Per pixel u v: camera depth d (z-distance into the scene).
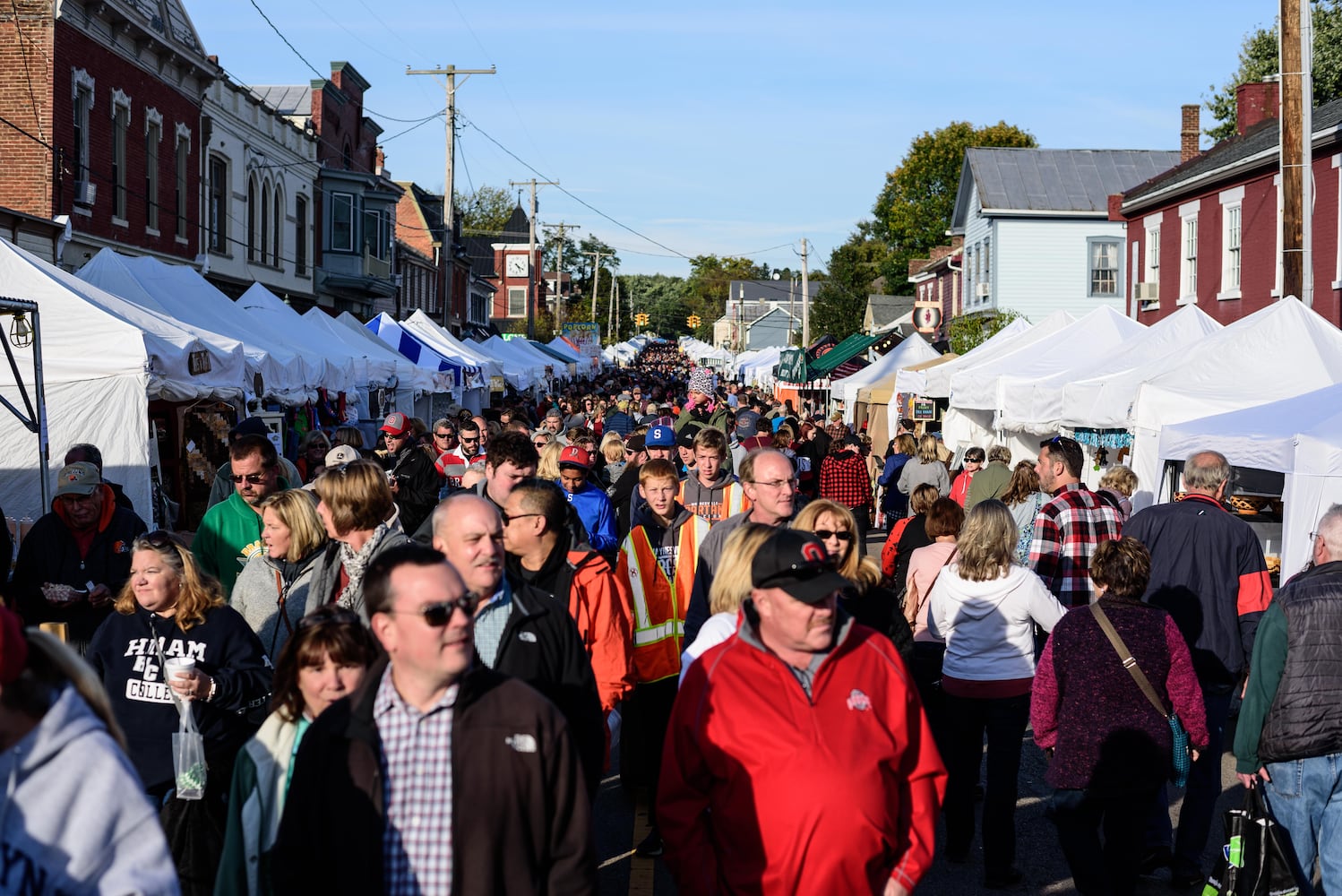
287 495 5.13
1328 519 4.90
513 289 96.38
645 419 18.44
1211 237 24.50
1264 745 4.82
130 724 4.43
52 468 10.01
